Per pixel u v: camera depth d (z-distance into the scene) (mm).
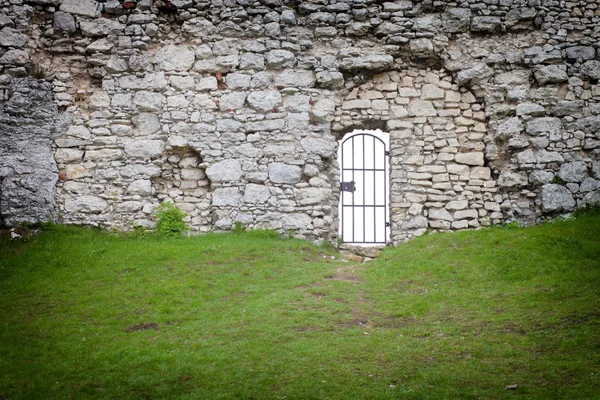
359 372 8633
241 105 14867
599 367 8383
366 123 15273
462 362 8789
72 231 14039
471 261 12453
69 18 14867
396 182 14914
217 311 10680
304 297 11195
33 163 14336
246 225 14453
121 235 14203
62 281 11875
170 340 9656
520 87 15148
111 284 11742
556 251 12305
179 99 14836
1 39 14711
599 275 11148
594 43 15297
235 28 15055
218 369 8742
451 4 15266
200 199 14750
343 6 15164
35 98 14609
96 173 14539
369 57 15047
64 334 9906
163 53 14969
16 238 13648
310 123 15000
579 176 14727
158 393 8234
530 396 7867
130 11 15047
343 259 13797
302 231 14477
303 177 14742
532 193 14820
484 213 14852
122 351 9281
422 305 10766
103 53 14891
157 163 14688
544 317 9891
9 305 10984
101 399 8156
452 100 15258
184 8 15078
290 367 8758
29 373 8773
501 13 15305
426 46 15086
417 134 15086
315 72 15047
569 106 15039
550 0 15352
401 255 13367
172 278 11977
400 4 15203
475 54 15250
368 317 10461
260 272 12352
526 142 14922
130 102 14789
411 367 8727
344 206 15195
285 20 15109
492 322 9930
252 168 14633
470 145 15148
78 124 14695
